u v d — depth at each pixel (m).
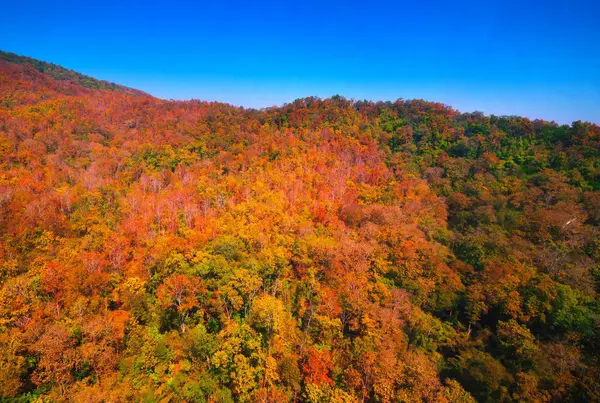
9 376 33.19
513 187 95.19
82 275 50.78
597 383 38.84
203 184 99.38
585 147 102.50
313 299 53.75
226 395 39.47
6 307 41.78
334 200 92.81
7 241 58.56
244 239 64.44
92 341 40.41
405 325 52.19
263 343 45.84
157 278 53.88
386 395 36.66
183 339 47.34
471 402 38.47
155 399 39.31
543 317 50.06
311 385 38.25
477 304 54.12
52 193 83.75
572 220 73.19
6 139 106.19
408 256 62.38
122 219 79.50
